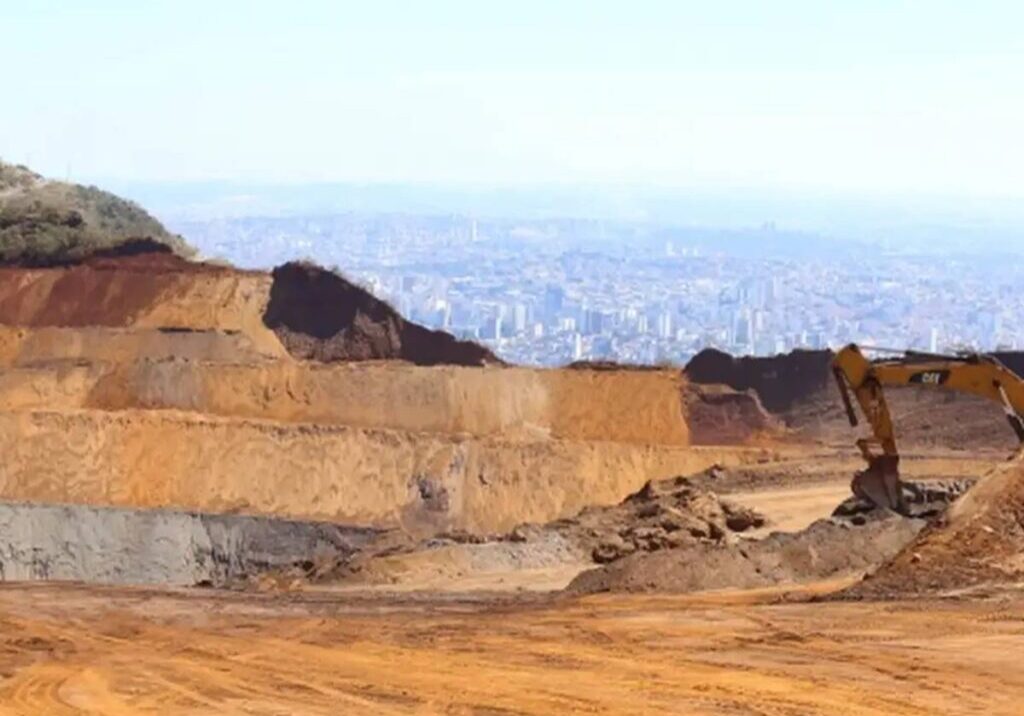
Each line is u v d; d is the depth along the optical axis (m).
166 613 33.88
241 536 67.88
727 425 80.75
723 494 56.50
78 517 67.56
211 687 24.16
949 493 45.84
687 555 37.78
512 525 70.19
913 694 22.11
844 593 32.34
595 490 71.94
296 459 73.81
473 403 80.56
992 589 30.83
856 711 21.06
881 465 43.16
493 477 72.44
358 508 71.50
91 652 28.19
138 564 67.00
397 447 74.06
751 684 22.98
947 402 72.62
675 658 25.42
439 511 70.81
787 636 26.92
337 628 30.58
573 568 45.69
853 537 39.16
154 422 75.81
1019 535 32.69
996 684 22.62
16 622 32.41
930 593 31.12
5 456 74.00
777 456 72.31
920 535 34.31
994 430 69.31
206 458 74.31
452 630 29.64
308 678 24.70
